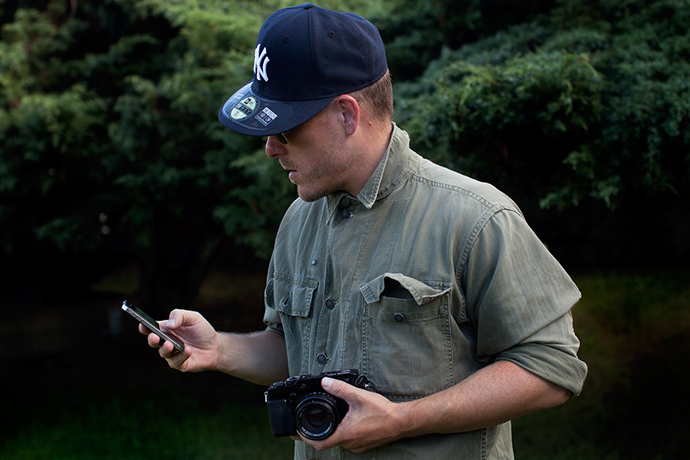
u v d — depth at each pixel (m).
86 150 5.10
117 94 5.61
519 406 1.19
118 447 4.63
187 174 5.08
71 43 5.59
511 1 3.89
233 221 4.62
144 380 6.16
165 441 4.71
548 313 1.22
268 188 4.34
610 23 3.46
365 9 4.59
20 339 6.82
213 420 5.11
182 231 6.50
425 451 1.25
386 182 1.30
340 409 1.20
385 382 1.23
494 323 1.22
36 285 7.01
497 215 1.23
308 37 1.20
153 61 5.57
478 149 3.12
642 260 6.49
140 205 5.28
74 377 6.29
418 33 4.29
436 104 3.22
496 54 3.56
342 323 1.30
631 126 2.92
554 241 4.70
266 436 4.74
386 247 1.28
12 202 5.38
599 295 6.35
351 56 1.23
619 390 4.81
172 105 4.83
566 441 4.14
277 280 1.51
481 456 1.27
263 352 1.57
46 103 4.74
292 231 1.52
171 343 1.35
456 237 1.23
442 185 1.29
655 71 2.98
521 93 2.87
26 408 5.53
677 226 3.73
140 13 5.42
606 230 4.13
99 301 7.68
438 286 1.22
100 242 5.83
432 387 1.23
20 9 5.50
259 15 4.64
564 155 3.12
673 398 4.57
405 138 1.34
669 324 5.73
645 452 3.92
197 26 4.61
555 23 3.60
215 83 4.73
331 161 1.26
